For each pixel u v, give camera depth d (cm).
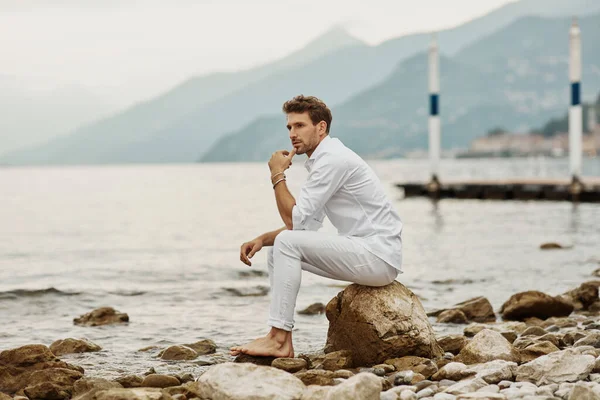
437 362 476
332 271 468
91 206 3538
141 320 762
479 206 2905
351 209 466
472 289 967
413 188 3606
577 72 2898
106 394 387
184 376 473
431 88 3338
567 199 3022
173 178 9350
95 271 1214
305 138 466
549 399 362
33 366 486
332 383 423
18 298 923
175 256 1451
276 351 473
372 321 478
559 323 661
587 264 1199
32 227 2330
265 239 482
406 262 1289
